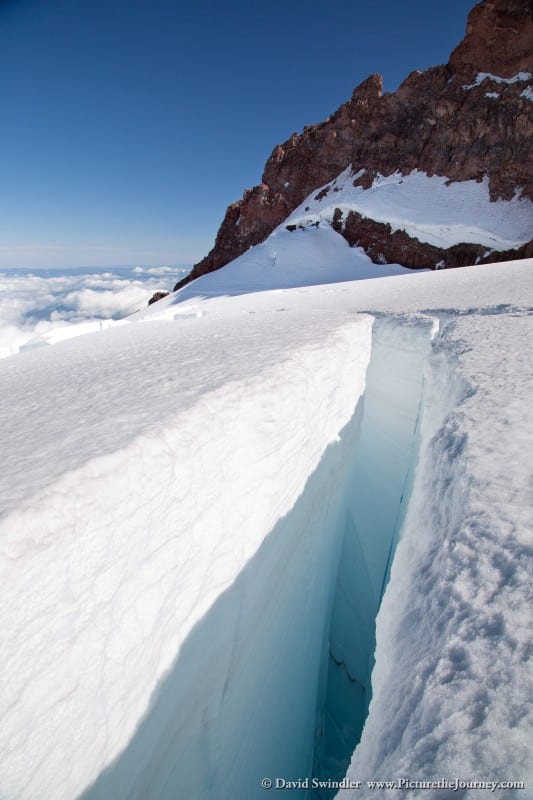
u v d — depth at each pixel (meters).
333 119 63.03
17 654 1.62
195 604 2.83
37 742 1.71
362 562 6.79
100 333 18.98
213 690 3.03
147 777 2.43
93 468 2.08
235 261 59.06
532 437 2.62
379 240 49.94
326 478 5.56
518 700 1.26
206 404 3.10
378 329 11.08
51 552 1.75
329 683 6.16
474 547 1.85
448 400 4.40
